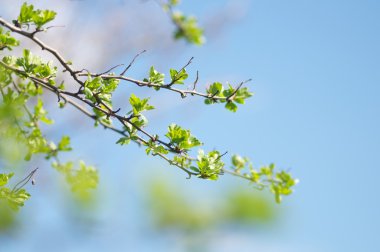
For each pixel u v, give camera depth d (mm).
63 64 3096
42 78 3240
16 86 3678
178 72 3301
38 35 6320
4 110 3611
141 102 3271
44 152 4160
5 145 3801
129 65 3215
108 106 3246
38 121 4195
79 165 4844
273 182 4148
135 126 3225
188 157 3389
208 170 3295
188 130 3293
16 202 3254
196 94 3400
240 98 3500
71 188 4871
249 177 4141
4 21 2936
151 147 3275
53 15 3078
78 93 3168
